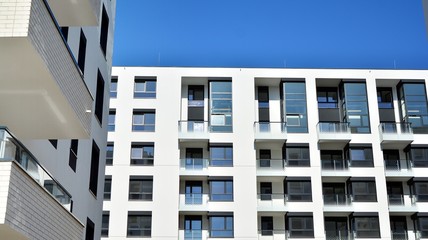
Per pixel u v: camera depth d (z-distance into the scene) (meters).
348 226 42.75
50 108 12.80
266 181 43.47
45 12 10.53
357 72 45.41
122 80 44.78
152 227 40.81
